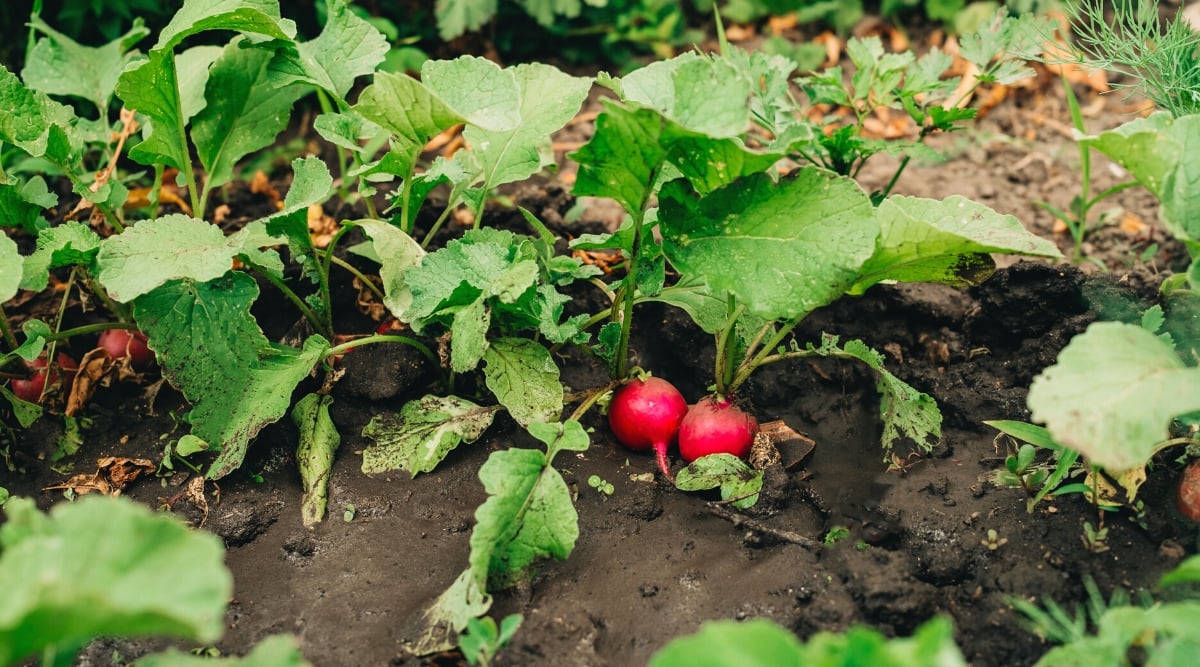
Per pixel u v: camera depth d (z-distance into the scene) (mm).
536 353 1271
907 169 1543
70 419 1313
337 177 1507
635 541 1243
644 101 1237
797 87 1662
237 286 1270
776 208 1205
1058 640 1173
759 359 1280
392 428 1289
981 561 1211
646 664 1180
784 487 1253
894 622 1187
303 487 1284
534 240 1323
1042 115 1609
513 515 1190
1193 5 1726
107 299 1335
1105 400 1121
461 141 1541
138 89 1275
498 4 1617
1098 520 1219
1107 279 1311
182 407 1329
